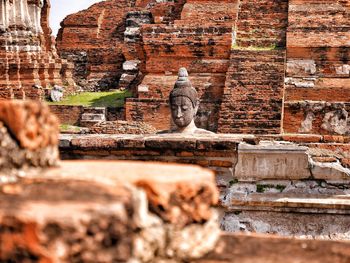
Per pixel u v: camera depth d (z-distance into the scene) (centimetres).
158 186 379
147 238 356
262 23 2975
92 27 4062
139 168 422
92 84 3738
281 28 2953
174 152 876
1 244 303
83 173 392
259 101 2497
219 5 3020
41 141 410
